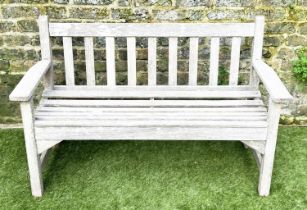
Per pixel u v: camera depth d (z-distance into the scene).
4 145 3.00
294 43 3.04
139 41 3.02
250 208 2.37
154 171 2.72
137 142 3.08
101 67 3.12
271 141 2.29
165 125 2.28
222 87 2.77
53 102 2.58
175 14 2.94
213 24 2.67
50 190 2.52
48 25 2.65
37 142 2.30
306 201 2.43
